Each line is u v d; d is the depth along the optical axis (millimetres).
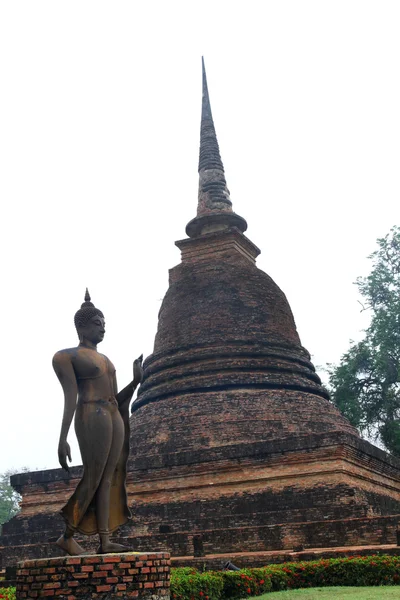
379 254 49031
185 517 27469
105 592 9727
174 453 28703
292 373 32688
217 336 33062
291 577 19047
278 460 26844
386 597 14664
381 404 46406
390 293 48000
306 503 25641
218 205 38438
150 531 27719
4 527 30859
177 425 30266
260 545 24656
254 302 34344
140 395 34156
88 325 11609
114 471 11234
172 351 33625
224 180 39875
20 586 10102
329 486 25500
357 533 23188
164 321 35250
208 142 40875
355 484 26219
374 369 46250
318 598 15359
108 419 10984
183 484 28172
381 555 19625
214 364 32031
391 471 30641
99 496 10820
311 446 26312
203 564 22156
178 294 35562
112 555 9984
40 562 9977
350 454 26344
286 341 33938
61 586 9758
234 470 27500
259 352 32438
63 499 30234
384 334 44781
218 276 35250
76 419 11031
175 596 14273
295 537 24203
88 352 11281
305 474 26172
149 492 28781
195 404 30828
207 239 36938
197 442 29312
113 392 11375
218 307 34031
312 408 30750
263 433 29047
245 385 31141
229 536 25250
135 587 9969
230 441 28938
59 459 10484
